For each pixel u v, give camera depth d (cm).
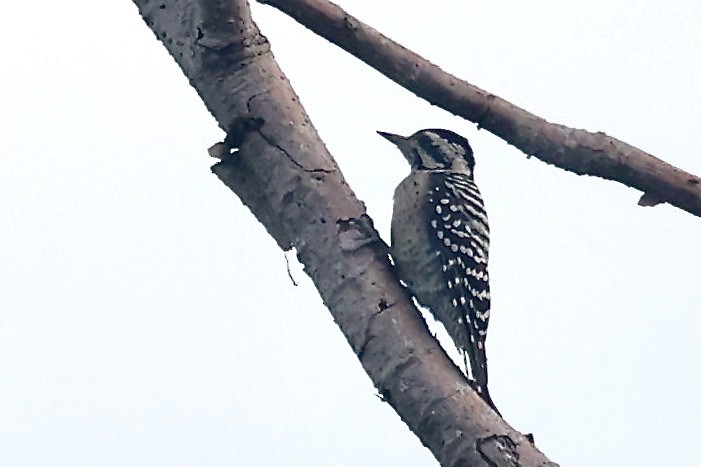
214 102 657
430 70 736
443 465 552
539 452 538
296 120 656
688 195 723
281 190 650
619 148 722
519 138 738
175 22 654
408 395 571
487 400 571
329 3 721
